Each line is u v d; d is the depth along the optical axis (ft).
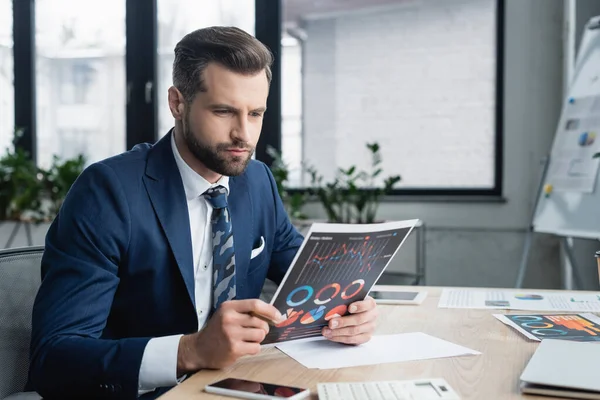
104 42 13.60
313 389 2.77
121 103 13.60
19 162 12.44
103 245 3.54
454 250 11.60
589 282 10.25
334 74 12.28
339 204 11.36
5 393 3.72
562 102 10.96
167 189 3.85
